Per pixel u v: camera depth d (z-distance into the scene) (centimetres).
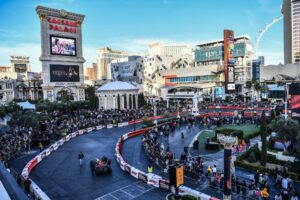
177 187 1838
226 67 8625
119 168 2691
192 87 9794
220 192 1998
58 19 9850
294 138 2541
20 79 14262
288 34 15288
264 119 2467
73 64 10319
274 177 2214
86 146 3750
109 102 8381
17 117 4150
